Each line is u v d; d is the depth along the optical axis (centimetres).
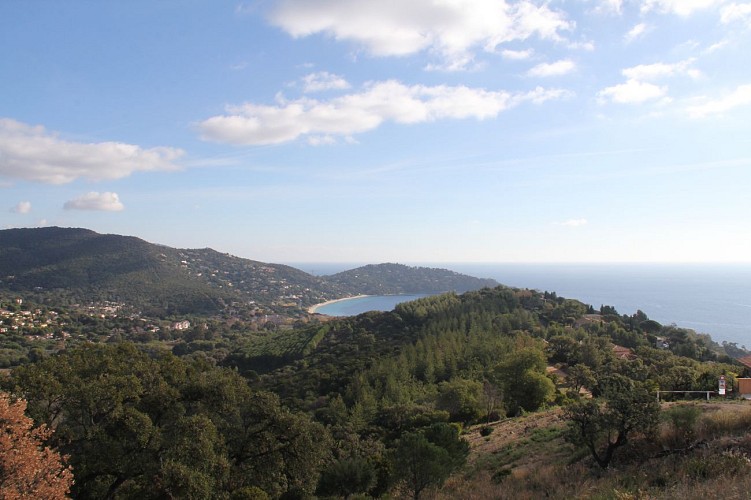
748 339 17825
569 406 1761
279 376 9138
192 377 2773
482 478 1992
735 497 945
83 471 2002
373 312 13350
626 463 1605
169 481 1811
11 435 1420
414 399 6288
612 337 9256
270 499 2062
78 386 2167
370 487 2394
